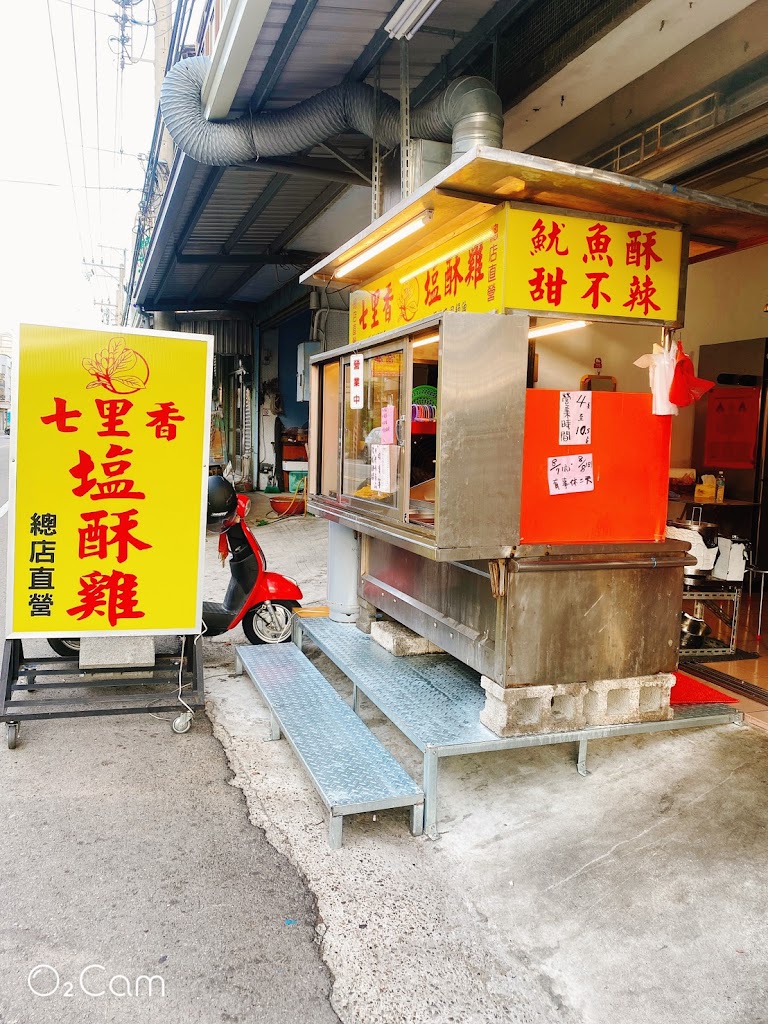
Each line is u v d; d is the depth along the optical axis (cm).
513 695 299
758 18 348
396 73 508
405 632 419
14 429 357
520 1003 200
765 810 298
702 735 362
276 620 493
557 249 306
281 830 285
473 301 329
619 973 212
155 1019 193
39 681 435
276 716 348
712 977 211
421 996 202
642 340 374
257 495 1340
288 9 405
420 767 339
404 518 330
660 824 288
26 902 237
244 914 234
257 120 518
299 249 947
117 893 243
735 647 492
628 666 322
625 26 373
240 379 1502
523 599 297
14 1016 192
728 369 684
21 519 363
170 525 384
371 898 243
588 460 317
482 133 409
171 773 330
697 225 329
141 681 390
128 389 371
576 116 498
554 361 396
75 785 317
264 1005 198
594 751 349
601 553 310
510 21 427
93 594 375
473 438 285
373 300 465
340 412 432
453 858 267
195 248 931
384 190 523
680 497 607
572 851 271
